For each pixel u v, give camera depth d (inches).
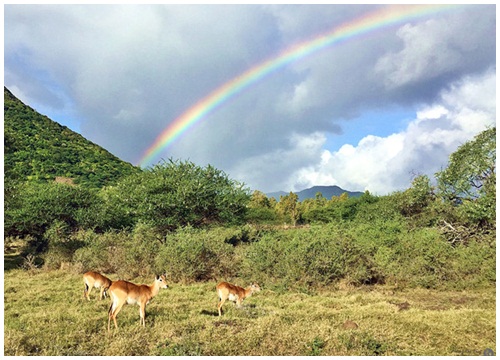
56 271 588.7
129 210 985.5
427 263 527.8
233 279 538.9
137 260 583.8
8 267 632.4
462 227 735.1
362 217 1051.9
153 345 267.1
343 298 424.2
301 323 308.0
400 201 937.5
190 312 348.5
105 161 2726.4
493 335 290.5
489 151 771.4
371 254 563.2
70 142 2906.0
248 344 263.4
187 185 966.4
